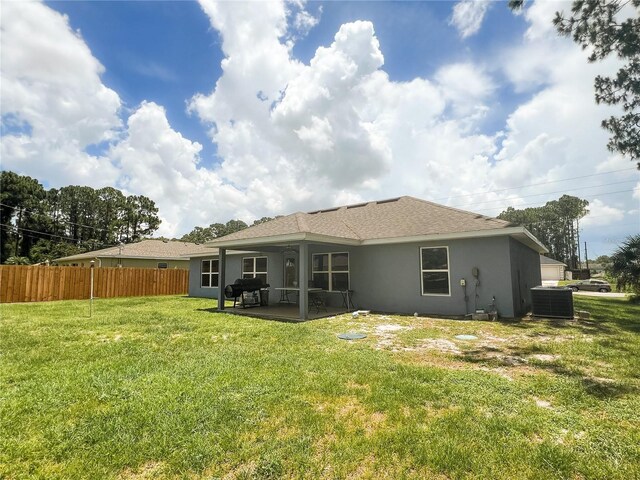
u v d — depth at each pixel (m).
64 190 44.75
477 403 3.17
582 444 2.46
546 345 5.53
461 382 3.72
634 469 2.16
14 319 8.76
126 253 21.11
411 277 10.03
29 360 4.71
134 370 4.20
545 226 54.38
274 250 12.35
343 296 11.22
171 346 5.56
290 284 12.94
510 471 2.15
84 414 2.99
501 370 4.24
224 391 3.47
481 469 2.16
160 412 2.99
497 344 5.68
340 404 3.17
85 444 2.51
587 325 7.48
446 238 9.19
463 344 5.68
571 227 55.06
